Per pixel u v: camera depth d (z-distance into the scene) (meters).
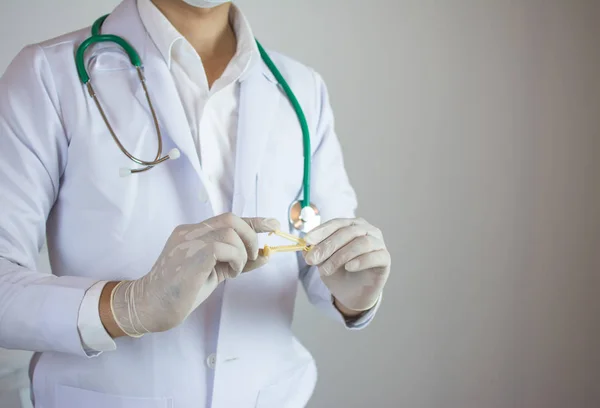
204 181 0.94
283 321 1.04
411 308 2.03
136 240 0.92
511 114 2.08
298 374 1.05
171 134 0.94
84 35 1.02
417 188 2.02
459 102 2.04
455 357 2.07
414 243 2.02
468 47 2.04
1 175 0.88
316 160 1.14
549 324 2.14
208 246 0.77
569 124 2.13
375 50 1.98
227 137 1.02
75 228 0.92
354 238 0.91
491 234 2.08
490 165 2.07
